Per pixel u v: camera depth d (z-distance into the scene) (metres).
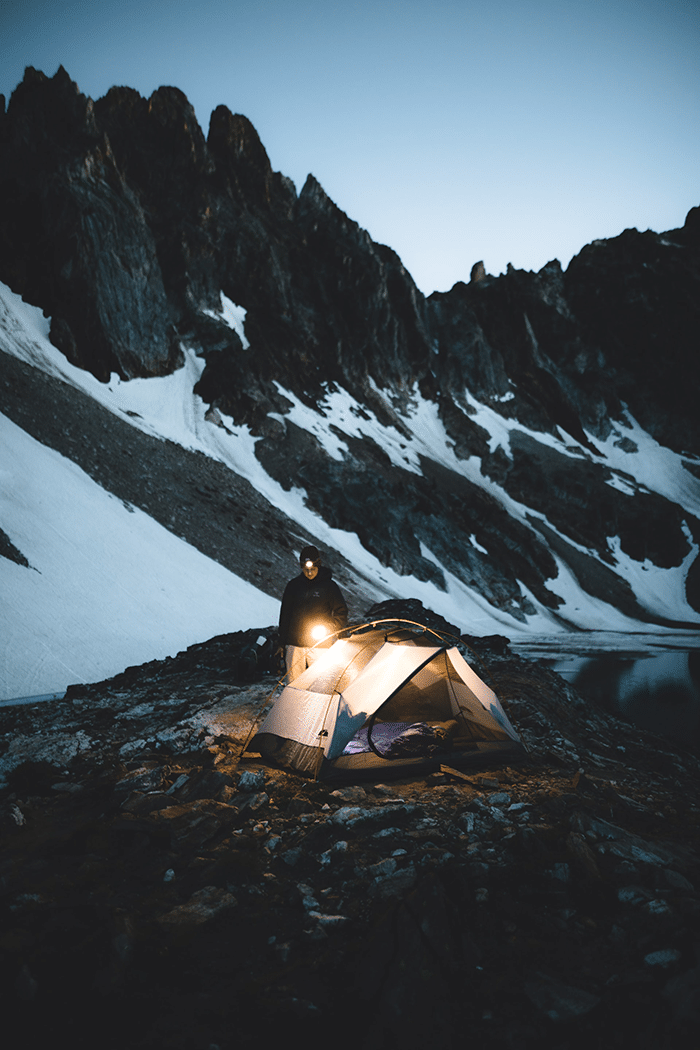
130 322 56.59
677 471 101.56
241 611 29.83
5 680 16.28
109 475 35.03
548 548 76.56
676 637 58.81
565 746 7.53
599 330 117.88
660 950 3.03
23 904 3.37
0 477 26.66
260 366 67.06
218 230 76.88
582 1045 2.52
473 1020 2.64
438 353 103.31
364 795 5.20
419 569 57.62
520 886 3.67
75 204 54.59
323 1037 2.53
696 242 123.62
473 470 85.38
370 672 6.22
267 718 6.48
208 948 3.13
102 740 7.00
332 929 3.27
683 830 4.87
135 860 4.04
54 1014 2.60
